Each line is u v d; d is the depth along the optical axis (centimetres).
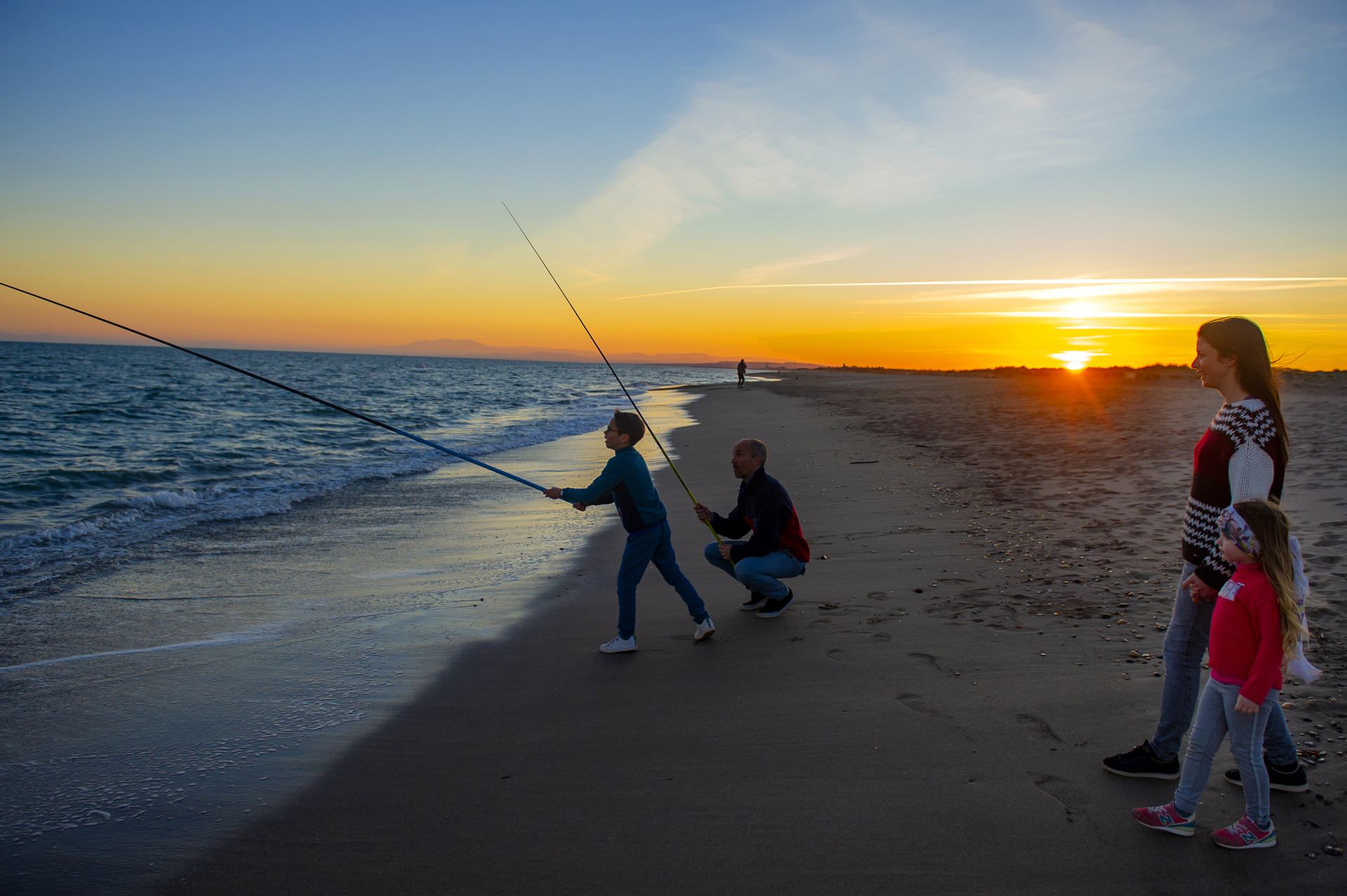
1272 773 269
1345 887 223
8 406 2333
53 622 511
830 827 266
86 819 286
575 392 4800
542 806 288
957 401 2519
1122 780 286
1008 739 319
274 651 456
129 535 773
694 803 285
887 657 412
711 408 2809
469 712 372
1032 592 504
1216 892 226
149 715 373
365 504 948
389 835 273
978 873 239
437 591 578
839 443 1451
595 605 542
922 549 637
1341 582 454
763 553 489
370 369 8462
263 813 288
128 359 8588
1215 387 267
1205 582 253
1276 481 249
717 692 384
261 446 1608
